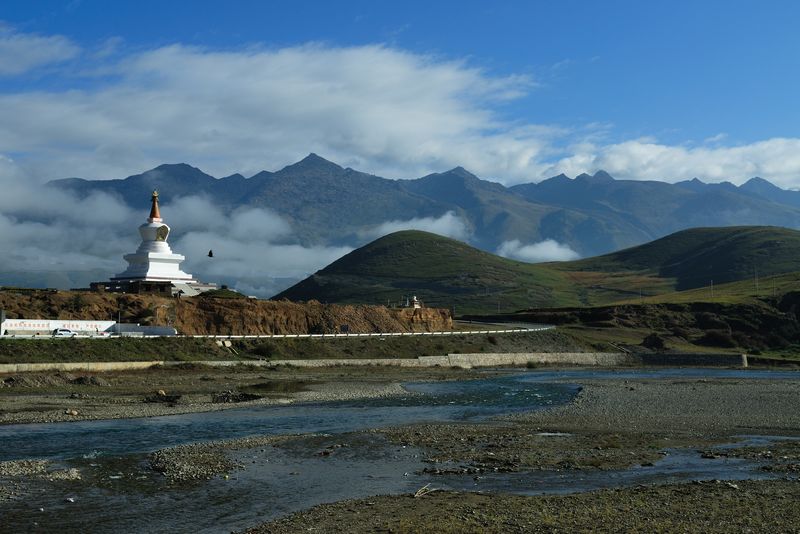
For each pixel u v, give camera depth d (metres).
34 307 110.06
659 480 37.31
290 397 78.44
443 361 138.38
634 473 39.12
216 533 28.30
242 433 54.03
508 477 38.25
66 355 92.75
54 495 34.12
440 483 36.91
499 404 75.69
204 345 111.81
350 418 63.44
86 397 71.81
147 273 150.75
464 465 41.66
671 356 165.12
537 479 37.72
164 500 33.34
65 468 39.91
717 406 71.31
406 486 36.28
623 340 190.75
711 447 47.56
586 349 174.50
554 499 32.62
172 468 39.84
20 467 39.62
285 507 32.22
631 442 49.59
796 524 28.22
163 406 68.31
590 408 70.25
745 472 39.31
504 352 156.75
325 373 109.75
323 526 28.42
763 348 189.00
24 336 94.44
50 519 30.17
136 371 94.75
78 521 29.92
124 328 108.69
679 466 41.00
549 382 107.00
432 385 100.38
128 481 37.03
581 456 44.06
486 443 49.12
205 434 53.31
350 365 122.56
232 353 113.38
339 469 40.44
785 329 199.12
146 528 29.03
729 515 29.52
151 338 107.12
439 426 57.66
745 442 49.88
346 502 32.56
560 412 67.38
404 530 27.69
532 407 72.94
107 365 92.44
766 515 29.50
